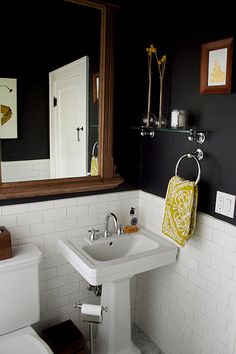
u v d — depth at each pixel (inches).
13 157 65.6
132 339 85.0
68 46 68.0
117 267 62.1
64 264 75.5
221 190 60.5
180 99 68.8
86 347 79.2
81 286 79.1
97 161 75.4
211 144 61.8
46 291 74.4
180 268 72.3
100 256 72.8
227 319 61.4
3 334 61.7
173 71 70.1
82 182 73.7
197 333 69.2
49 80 67.2
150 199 80.2
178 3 66.9
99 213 78.2
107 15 69.7
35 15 64.1
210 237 63.7
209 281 64.9
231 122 57.2
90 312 55.9
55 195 71.1
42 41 65.6
